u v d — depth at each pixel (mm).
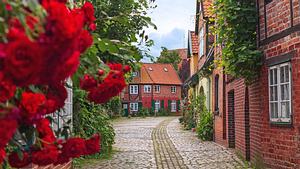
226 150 17500
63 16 1897
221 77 19422
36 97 2516
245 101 14055
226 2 11539
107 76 3242
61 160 3199
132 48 4188
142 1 12781
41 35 1875
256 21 11445
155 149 18844
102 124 16219
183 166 13633
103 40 3645
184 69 44656
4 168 3115
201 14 25875
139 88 71375
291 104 9414
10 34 1866
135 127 37844
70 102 9188
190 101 33625
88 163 14195
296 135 9203
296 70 9148
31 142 3045
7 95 2066
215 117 22000
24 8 1984
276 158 10312
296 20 9109
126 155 16562
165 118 60719
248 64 11273
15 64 1825
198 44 29625
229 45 11586
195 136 26250
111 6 11727
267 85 10805
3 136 2086
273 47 10367
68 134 3703
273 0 10336
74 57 2086
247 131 14141
